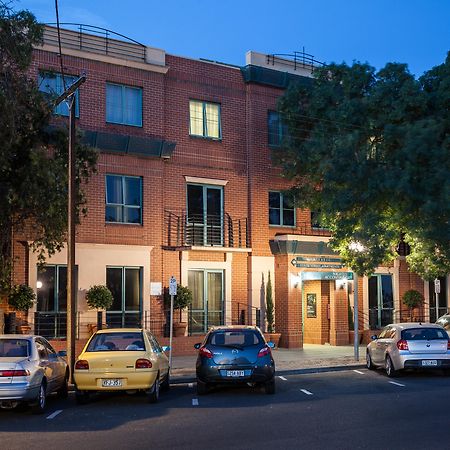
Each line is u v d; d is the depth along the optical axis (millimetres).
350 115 23891
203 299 27078
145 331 16188
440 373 20516
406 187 21281
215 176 27594
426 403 14203
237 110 28484
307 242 28391
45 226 18531
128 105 25750
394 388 16969
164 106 26562
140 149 25312
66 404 15188
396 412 13070
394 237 23188
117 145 24891
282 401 14977
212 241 27359
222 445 10180
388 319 32000
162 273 25859
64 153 19578
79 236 24094
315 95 25828
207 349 16234
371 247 22266
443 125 22547
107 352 15086
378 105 23609
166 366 16859
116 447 10203
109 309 24656
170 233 26172
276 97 29359
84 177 21094
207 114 27766
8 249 19156
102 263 24469
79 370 14750
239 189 28234
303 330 31375
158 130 26188
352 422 12023
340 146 22969
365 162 22594
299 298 28453
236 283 27859
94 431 11633
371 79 25000
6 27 16750
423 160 22031
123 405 14844
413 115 23391
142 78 26016
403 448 9734
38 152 17359
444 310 33656
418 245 24359
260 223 28469
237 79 28594
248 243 28188
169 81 26875
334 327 29984
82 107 24672
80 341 23266
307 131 26844
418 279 33125
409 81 23219
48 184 17641
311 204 26750
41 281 23453
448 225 21312
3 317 20328
